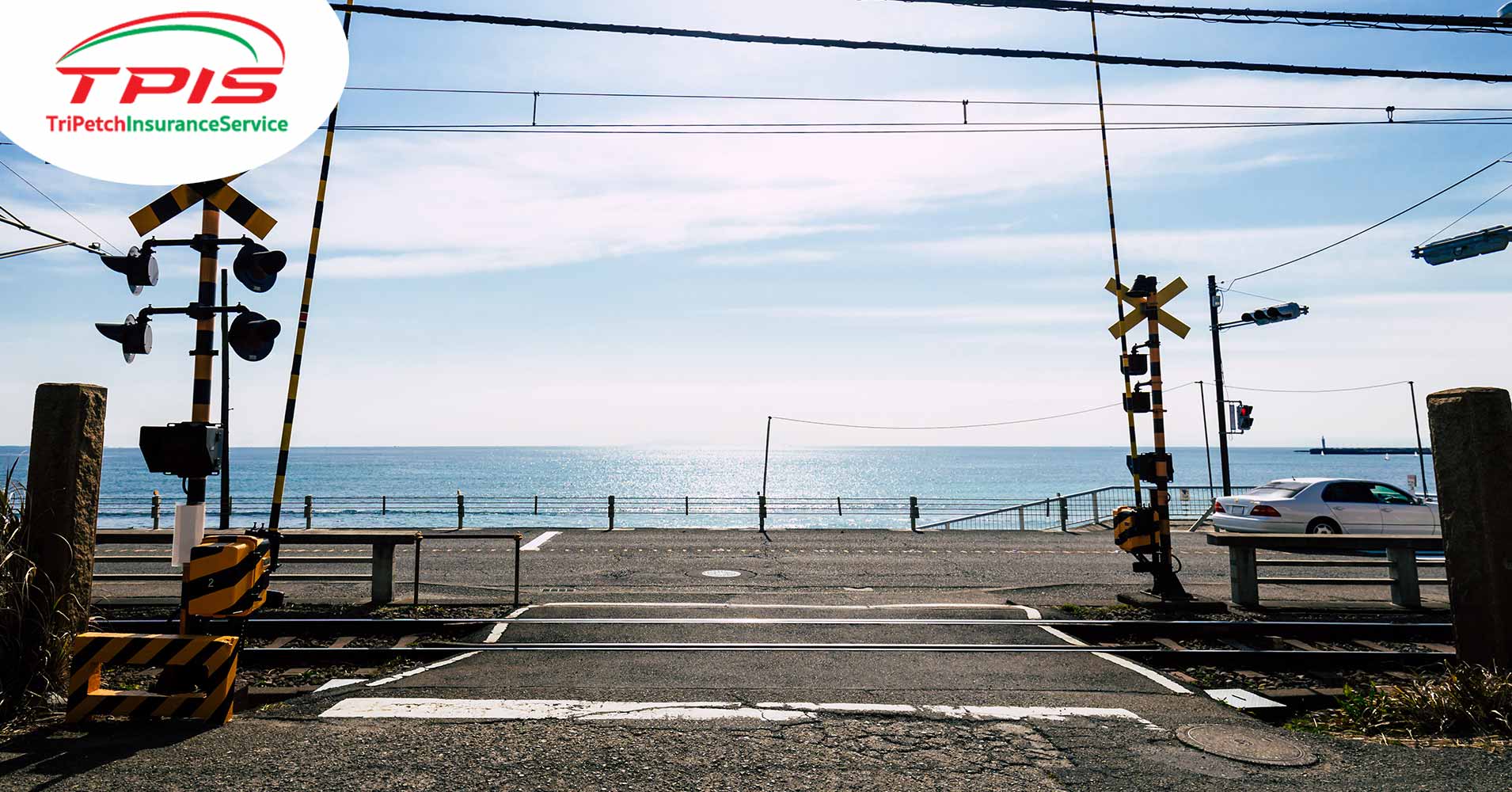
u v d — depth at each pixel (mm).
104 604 10273
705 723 5848
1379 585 12234
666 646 8398
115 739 5363
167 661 5746
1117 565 15750
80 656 5680
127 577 10461
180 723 5688
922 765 5129
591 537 21000
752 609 10492
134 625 8773
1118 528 11531
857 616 10094
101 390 6609
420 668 7547
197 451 5805
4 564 5801
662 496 104000
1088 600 11664
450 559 16203
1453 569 6746
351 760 5047
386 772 4859
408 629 9523
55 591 6098
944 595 12031
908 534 22781
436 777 4805
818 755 5270
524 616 9984
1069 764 5172
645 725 5777
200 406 5996
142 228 5988
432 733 5562
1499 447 6582
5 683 5750
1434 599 12078
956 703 6453
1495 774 5020
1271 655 8516
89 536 6422
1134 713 6262
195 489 5988
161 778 4738
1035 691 6863
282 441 7133
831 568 15305
